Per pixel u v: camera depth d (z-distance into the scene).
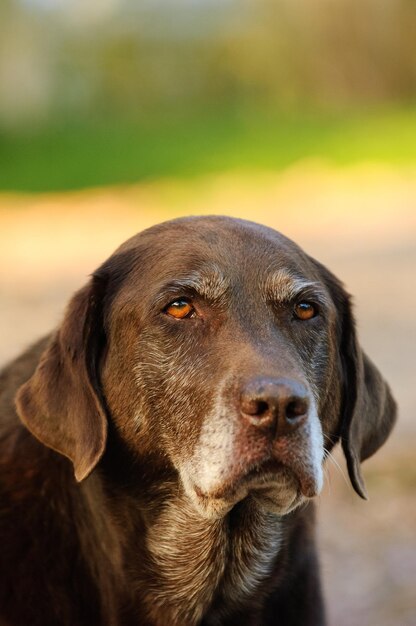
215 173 30.91
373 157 30.53
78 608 5.18
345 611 7.20
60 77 61.34
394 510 8.78
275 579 5.31
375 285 17.25
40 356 5.68
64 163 34.94
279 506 4.88
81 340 5.14
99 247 21.78
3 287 18.17
